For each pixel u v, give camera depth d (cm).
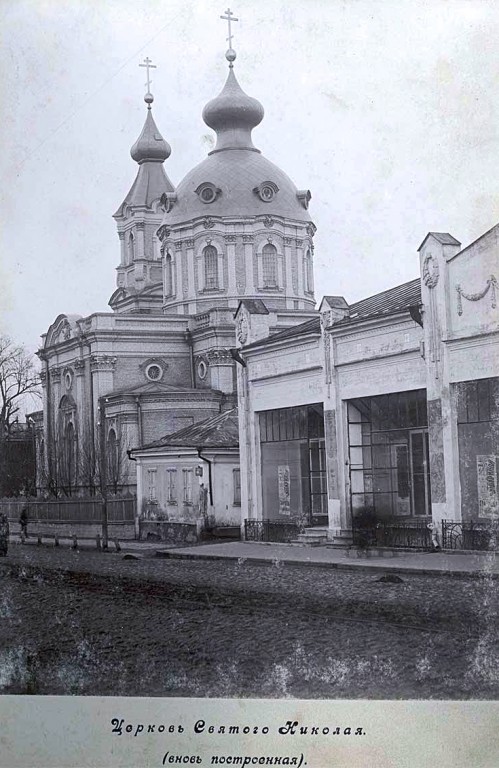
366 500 2786
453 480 2372
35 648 1417
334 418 2861
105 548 3666
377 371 2691
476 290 2317
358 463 2820
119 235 7250
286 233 6259
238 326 3434
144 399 5841
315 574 2173
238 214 6228
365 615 1496
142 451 4069
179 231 6388
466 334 2342
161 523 3981
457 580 1867
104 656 1335
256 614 1577
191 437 3844
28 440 6153
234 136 6419
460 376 2366
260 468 3334
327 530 2919
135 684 1188
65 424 6512
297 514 3219
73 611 1752
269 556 2688
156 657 1306
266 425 3325
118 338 6256
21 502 5434
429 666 1166
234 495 3728
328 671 1168
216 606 1708
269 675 1173
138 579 2286
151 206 7131
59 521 5041
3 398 5625
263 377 3259
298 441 3228
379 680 1127
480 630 1319
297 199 6359
